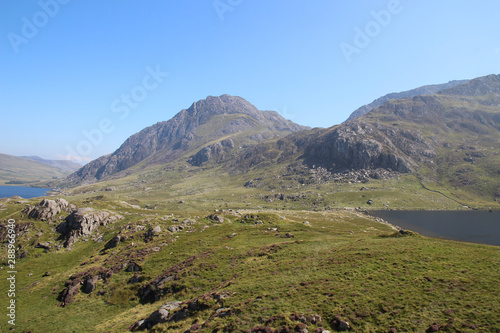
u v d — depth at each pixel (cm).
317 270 4725
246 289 4328
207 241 8288
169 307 4234
